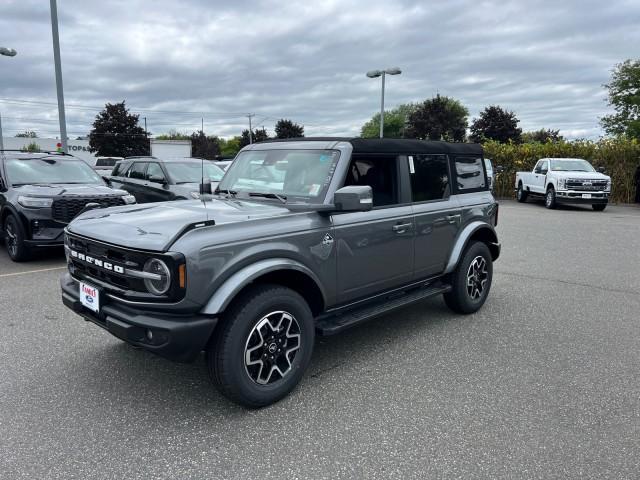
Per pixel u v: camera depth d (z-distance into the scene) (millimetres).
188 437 3113
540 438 3096
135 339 3111
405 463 2842
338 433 3160
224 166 13164
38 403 3520
